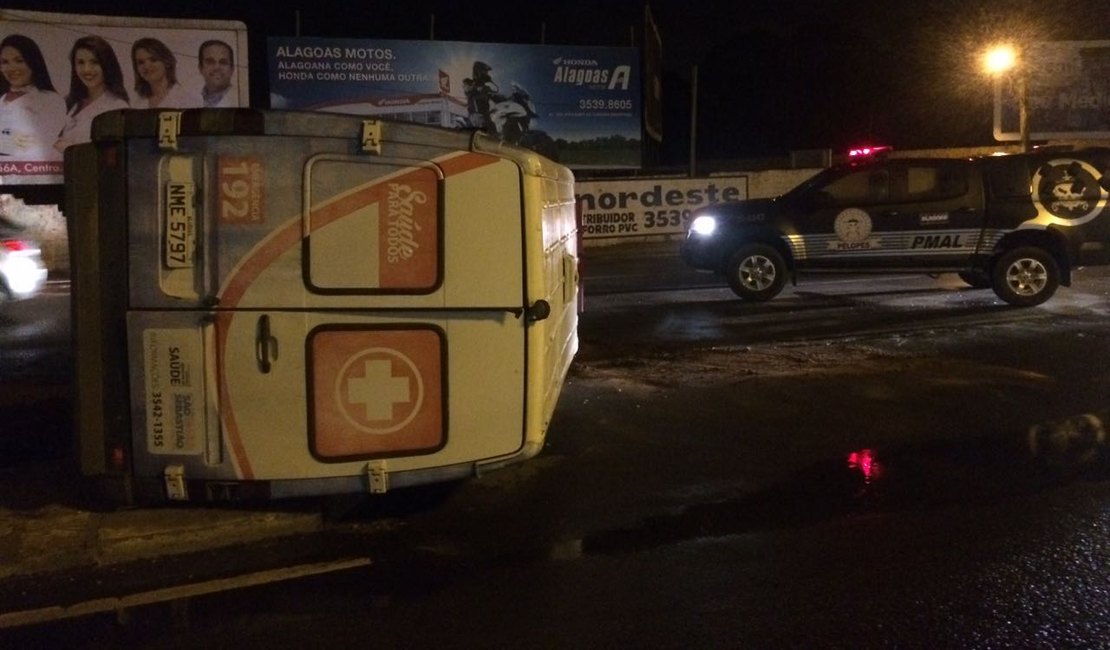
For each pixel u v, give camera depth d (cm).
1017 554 586
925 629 495
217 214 579
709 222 1520
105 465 604
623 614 516
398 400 601
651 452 793
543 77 2941
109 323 595
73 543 595
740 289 1508
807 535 622
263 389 589
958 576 556
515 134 2942
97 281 592
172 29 2662
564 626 502
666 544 611
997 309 1425
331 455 598
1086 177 1430
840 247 1480
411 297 596
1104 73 3072
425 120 2855
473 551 604
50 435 843
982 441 813
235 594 546
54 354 1245
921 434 834
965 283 1691
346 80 2792
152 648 484
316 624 508
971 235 1445
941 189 1458
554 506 678
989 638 485
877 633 491
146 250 582
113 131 578
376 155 585
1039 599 527
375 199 588
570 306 927
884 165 1477
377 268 591
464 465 616
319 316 588
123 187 580
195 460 596
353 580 563
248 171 578
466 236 601
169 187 578
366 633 498
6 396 982
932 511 661
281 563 589
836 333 1260
